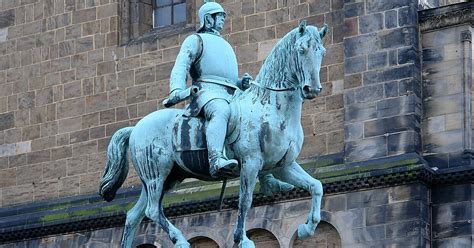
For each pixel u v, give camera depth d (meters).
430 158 44.62
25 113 50.94
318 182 32.41
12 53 51.47
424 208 43.88
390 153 44.50
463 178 43.88
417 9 45.28
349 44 45.56
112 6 49.94
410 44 44.84
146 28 49.81
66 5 50.72
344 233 44.41
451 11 44.81
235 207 45.78
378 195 44.16
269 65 32.16
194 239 46.41
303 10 46.72
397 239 43.75
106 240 47.94
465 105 44.59
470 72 44.75
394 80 44.84
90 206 48.56
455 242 43.81
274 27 47.06
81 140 49.78
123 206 47.62
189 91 32.12
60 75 50.47
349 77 45.41
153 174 33.03
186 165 32.69
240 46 47.44
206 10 33.31
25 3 51.47
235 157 32.25
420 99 44.97
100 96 49.66
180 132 32.59
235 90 32.69
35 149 50.56
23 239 49.47
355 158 44.88
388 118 44.72
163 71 48.75
